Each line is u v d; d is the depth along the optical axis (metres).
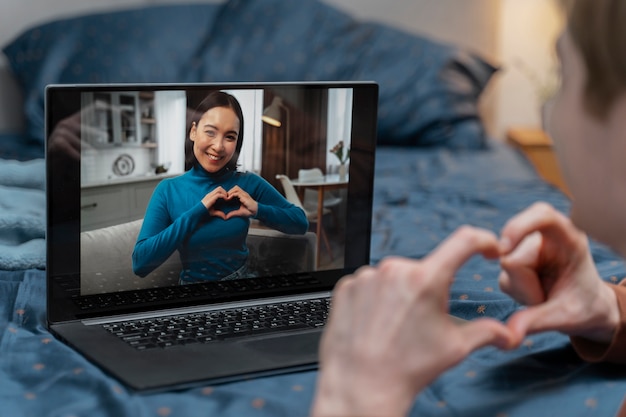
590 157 0.48
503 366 0.79
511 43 3.11
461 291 1.08
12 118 2.70
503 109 3.17
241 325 0.92
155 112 0.95
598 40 0.43
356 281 0.54
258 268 1.02
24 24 2.69
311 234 1.05
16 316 0.97
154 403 0.71
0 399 0.73
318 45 2.65
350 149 1.07
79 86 0.91
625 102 0.44
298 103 1.02
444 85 2.63
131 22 2.60
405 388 0.52
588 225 0.51
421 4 3.00
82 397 0.73
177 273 0.98
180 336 0.87
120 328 0.90
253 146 1.00
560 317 0.73
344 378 0.52
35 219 1.23
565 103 0.48
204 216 0.98
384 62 2.66
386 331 0.52
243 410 0.69
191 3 2.71
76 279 0.93
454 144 2.58
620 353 0.77
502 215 1.77
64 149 0.90
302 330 0.91
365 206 1.09
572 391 0.73
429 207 1.83
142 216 0.95
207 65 2.57
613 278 1.06
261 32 2.65
